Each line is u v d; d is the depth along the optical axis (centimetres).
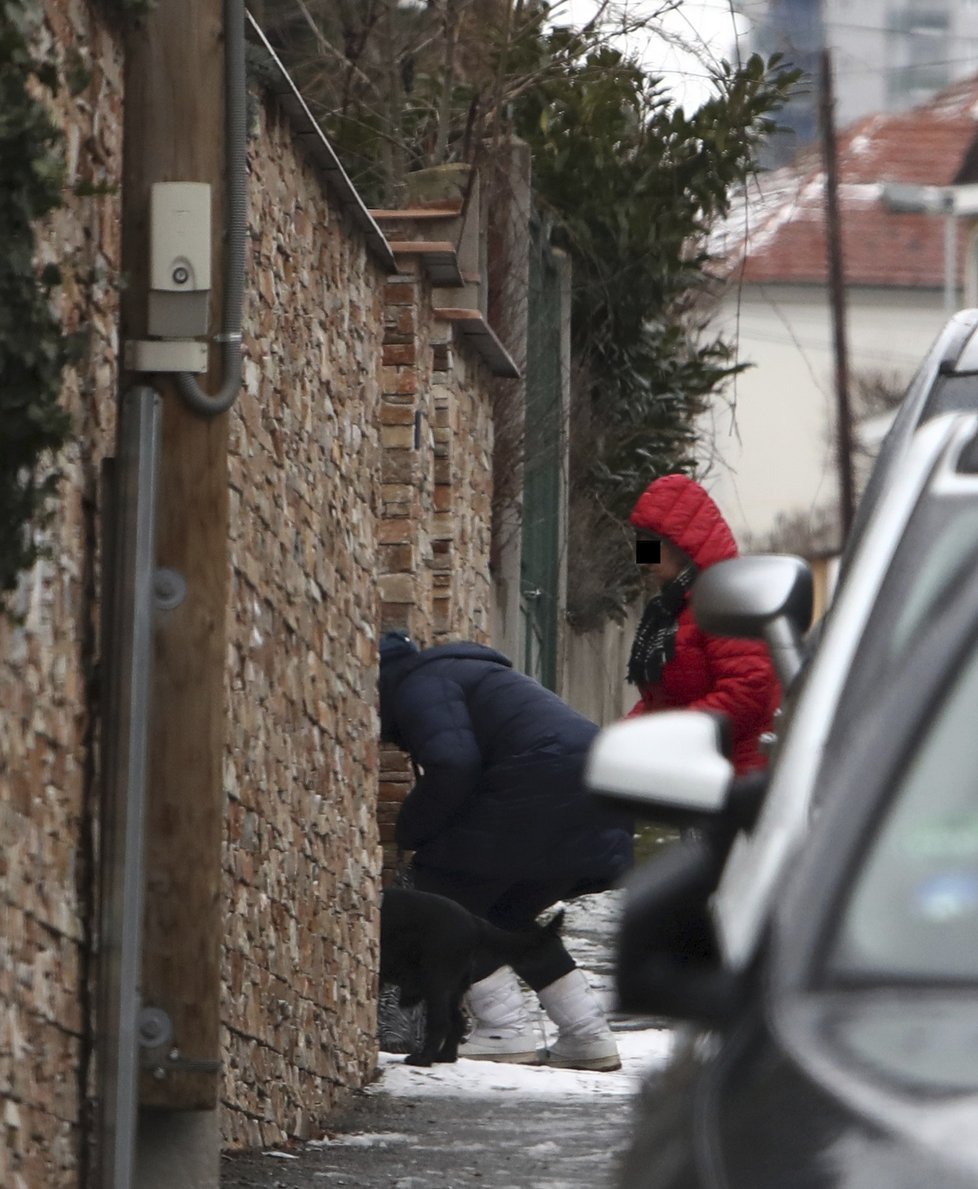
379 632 3356
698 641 3394
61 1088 1962
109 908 2025
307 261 2888
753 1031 1008
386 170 5934
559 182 7019
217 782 2127
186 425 2114
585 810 3531
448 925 3431
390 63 5981
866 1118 902
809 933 1027
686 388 7900
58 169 1664
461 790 3488
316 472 2927
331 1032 3003
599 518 7612
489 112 5944
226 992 2427
